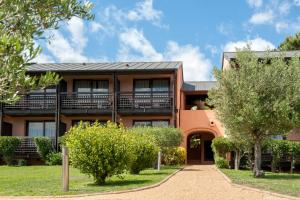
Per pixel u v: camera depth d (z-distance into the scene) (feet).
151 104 100.48
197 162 109.60
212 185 49.70
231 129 64.23
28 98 100.22
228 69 63.31
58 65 106.32
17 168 79.82
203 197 39.45
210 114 103.76
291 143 82.23
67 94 99.81
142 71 98.07
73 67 102.63
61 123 100.78
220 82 62.69
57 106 98.32
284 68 61.82
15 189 45.37
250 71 61.41
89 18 18.84
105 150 49.42
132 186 46.68
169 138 83.97
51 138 95.30
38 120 104.63
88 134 49.80
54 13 17.81
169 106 99.60
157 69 97.86
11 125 104.37
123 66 103.45
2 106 98.68
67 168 43.65
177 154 91.97
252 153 82.84
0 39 14.75
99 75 101.60
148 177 58.54
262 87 60.49
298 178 59.16
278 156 82.38
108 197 39.47
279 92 60.90
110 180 54.80
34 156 95.09
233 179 55.98
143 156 64.64
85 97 100.78
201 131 103.76
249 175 63.93
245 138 65.62
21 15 16.67
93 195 40.98
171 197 39.40
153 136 79.36
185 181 54.65
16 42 14.90
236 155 81.97
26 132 104.53
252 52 63.26
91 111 99.19
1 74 14.94
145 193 42.29
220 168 82.94
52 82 16.61
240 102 60.95
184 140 103.40
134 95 101.14
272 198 38.96
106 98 100.63
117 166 50.44
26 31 16.56
